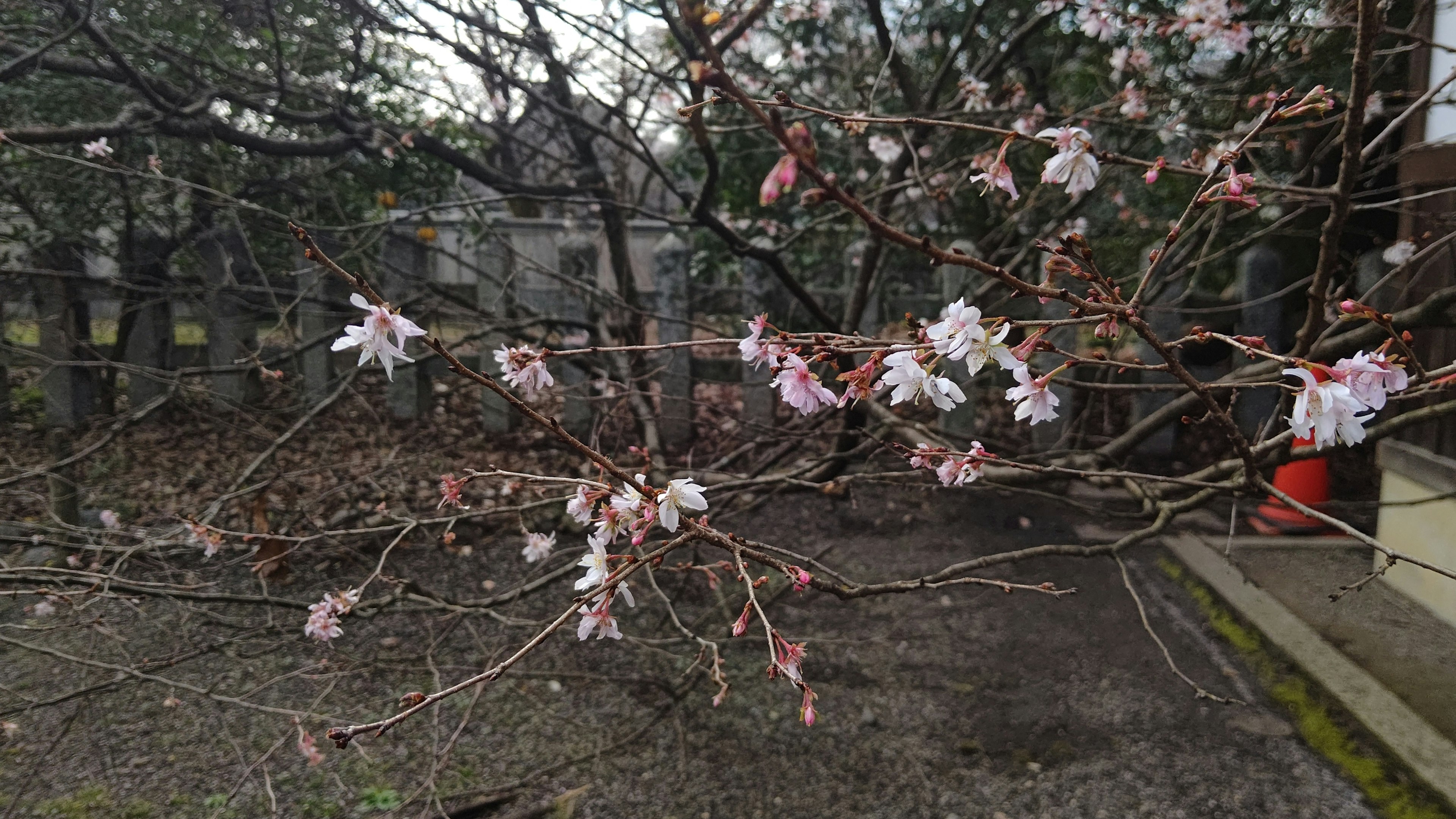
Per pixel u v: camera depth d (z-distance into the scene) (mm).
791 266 6281
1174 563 3773
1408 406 3246
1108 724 2717
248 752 2635
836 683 3006
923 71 5758
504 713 2865
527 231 6047
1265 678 2877
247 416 4594
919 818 2346
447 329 6059
